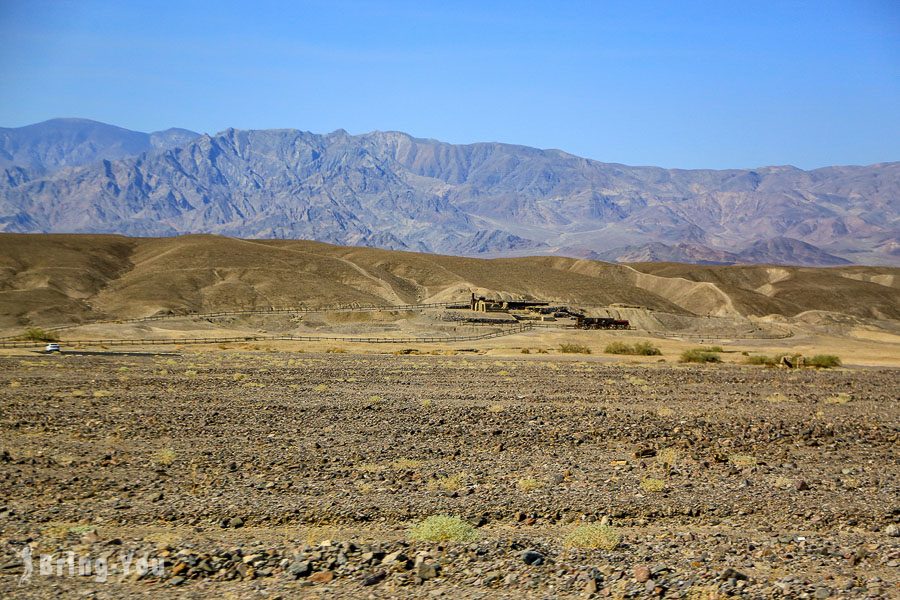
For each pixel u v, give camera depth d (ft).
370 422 168.25
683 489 108.06
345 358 381.81
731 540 82.99
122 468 119.55
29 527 86.58
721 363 399.24
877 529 90.43
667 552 77.56
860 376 317.01
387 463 125.80
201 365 319.68
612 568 71.61
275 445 140.67
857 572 71.67
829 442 150.61
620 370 318.04
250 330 655.76
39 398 200.13
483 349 487.61
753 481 114.01
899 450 143.33
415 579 68.85
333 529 88.63
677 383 267.39
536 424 167.53
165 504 98.32
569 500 101.14
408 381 259.60
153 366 310.45
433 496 103.04
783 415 187.42
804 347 577.43
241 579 69.26
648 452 134.92
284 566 72.18
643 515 95.50
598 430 158.92
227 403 196.95
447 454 134.00
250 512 94.79
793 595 64.18
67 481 110.01
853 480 113.91
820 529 90.02
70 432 151.23
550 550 77.92
